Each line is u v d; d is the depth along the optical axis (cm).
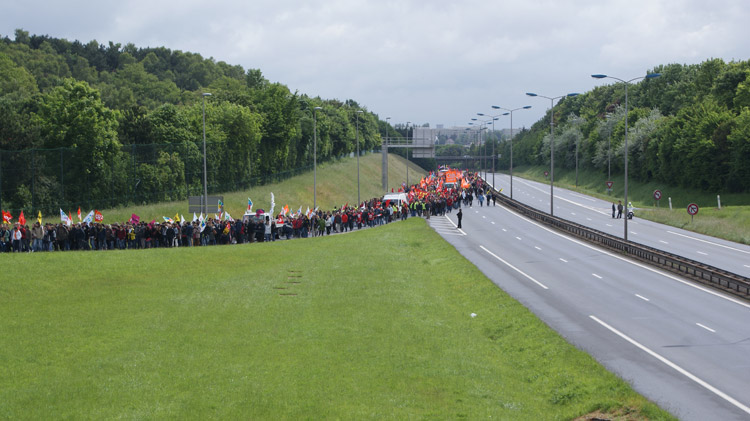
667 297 3180
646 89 16062
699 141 9838
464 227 6894
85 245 4134
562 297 3188
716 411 1681
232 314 2519
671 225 7006
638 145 12288
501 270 4053
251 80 14325
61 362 1894
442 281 3644
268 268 3631
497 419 1600
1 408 1546
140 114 8144
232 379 1795
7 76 11838
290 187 10425
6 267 3061
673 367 2050
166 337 2172
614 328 2553
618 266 4219
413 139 14275
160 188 7306
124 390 1692
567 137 17612
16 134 6328
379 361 1995
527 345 2292
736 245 5344
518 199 11275
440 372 1930
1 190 5800
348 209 6475
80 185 6438
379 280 3381
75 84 6762
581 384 1856
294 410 1596
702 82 12988
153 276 3203
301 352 2058
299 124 11819
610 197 11638
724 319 2700
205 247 4203
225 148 8838
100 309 2516
